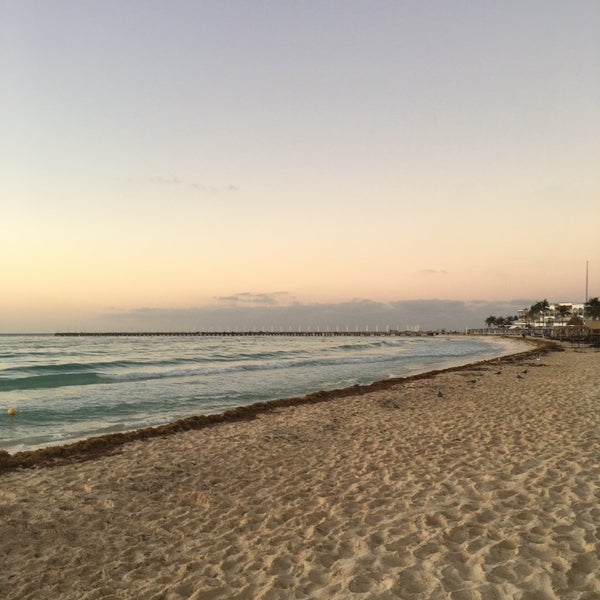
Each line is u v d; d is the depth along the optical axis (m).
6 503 6.72
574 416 11.58
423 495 6.56
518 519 5.47
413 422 11.91
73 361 36.47
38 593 4.41
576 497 6.00
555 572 4.23
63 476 8.04
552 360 32.69
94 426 12.99
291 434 11.03
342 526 5.67
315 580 4.46
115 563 4.97
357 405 14.86
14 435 11.94
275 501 6.70
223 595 4.29
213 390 20.14
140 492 7.20
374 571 4.52
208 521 6.06
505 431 10.30
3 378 23.05
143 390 19.89
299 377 25.50
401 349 59.75
